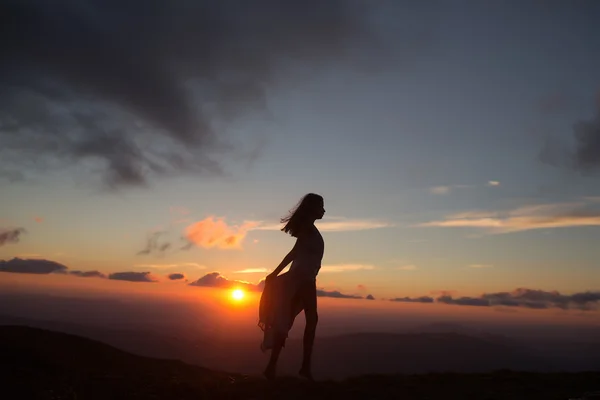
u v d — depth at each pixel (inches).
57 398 273.3
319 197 311.4
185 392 285.7
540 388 313.0
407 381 326.6
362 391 285.1
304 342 302.7
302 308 309.4
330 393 280.5
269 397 273.3
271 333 303.7
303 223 304.3
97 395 284.8
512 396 288.7
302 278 300.0
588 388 313.1
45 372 324.8
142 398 273.9
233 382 319.0
